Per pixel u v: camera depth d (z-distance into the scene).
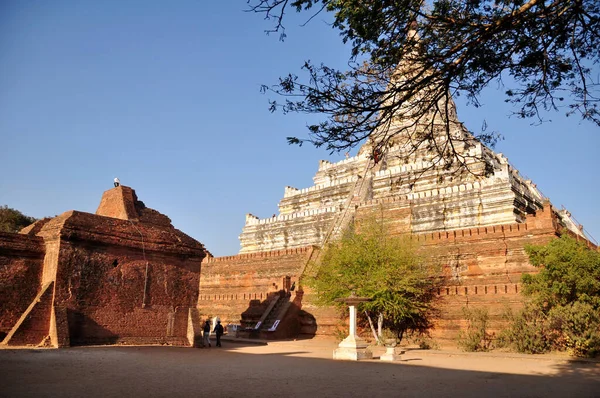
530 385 14.14
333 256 31.70
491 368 18.83
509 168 41.22
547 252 25.11
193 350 24.16
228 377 14.69
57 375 13.53
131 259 24.52
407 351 26.17
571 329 23.02
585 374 17.00
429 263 31.42
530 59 8.88
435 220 40.84
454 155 10.92
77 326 21.78
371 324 30.44
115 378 13.50
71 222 22.30
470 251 31.66
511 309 27.22
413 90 9.10
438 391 12.80
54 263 21.92
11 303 21.47
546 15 8.32
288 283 39.22
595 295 23.53
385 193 48.06
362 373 16.61
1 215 53.22
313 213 51.38
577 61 9.25
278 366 18.31
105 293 23.12
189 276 26.95
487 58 8.48
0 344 19.77
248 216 58.16
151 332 24.64
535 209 41.88
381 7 8.53
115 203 26.45
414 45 9.20
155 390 11.84
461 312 28.86
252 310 39.12
